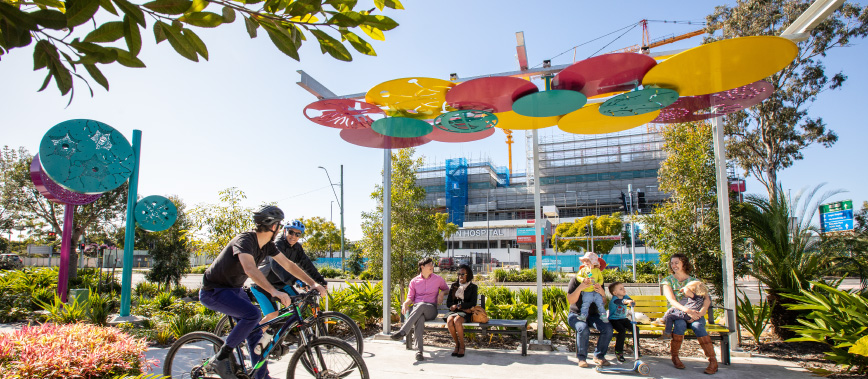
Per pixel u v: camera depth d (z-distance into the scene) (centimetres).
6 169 2508
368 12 182
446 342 693
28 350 288
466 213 9525
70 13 133
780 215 713
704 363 566
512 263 5797
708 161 760
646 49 510
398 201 1040
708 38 2455
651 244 820
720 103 558
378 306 874
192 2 148
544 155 9375
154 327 844
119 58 151
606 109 531
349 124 596
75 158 838
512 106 517
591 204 8694
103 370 306
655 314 608
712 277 741
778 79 2267
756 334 655
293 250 518
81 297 927
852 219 1825
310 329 392
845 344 480
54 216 2462
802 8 2111
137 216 960
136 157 949
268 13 156
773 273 700
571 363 564
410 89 473
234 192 1082
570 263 4194
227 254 356
